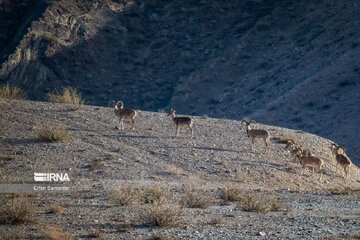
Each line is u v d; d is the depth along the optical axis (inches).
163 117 4864.7
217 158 3927.2
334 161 4426.7
